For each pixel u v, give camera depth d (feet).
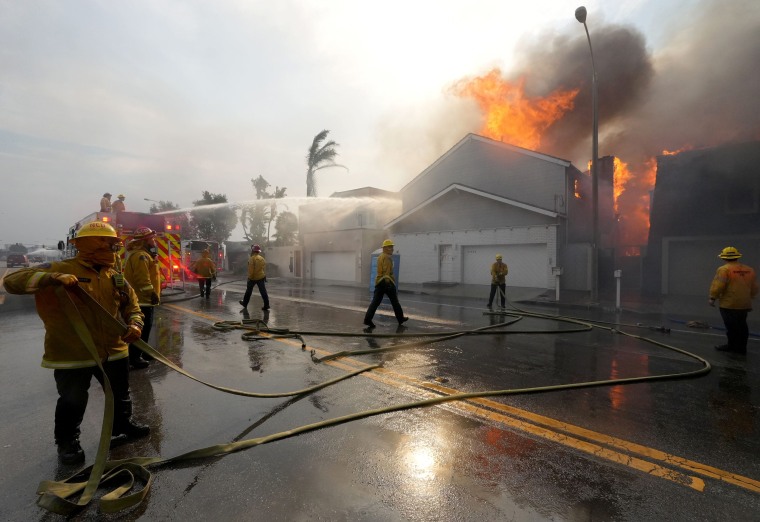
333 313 32.63
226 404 12.55
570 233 56.75
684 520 7.23
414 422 11.29
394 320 29.53
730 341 20.63
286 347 20.13
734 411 12.40
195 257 74.13
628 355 19.42
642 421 11.54
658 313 34.68
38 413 12.02
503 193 59.88
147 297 16.30
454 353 19.38
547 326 27.61
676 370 16.81
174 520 7.18
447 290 54.85
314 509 7.47
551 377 15.65
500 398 13.23
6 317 30.12
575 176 59.82
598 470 8.89
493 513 7.38
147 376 15.46
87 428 10.92
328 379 15.02
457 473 8.71
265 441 10.05
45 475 8.70
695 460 9.39
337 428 10.87
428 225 65.77
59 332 8.77
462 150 64.44
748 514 7.41
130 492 7.95
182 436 10.40
